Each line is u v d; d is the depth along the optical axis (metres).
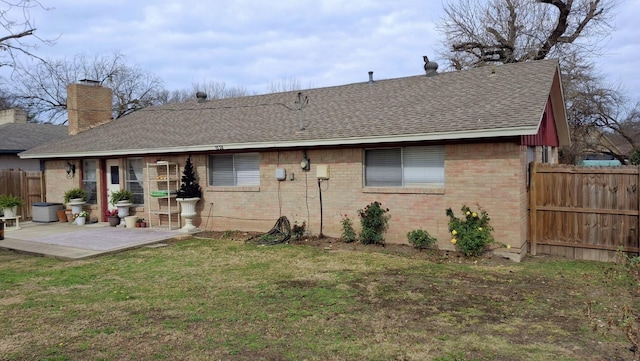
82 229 13.84
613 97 24.86
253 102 16.09
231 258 9.30
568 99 24.22
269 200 12.03
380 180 10.43
